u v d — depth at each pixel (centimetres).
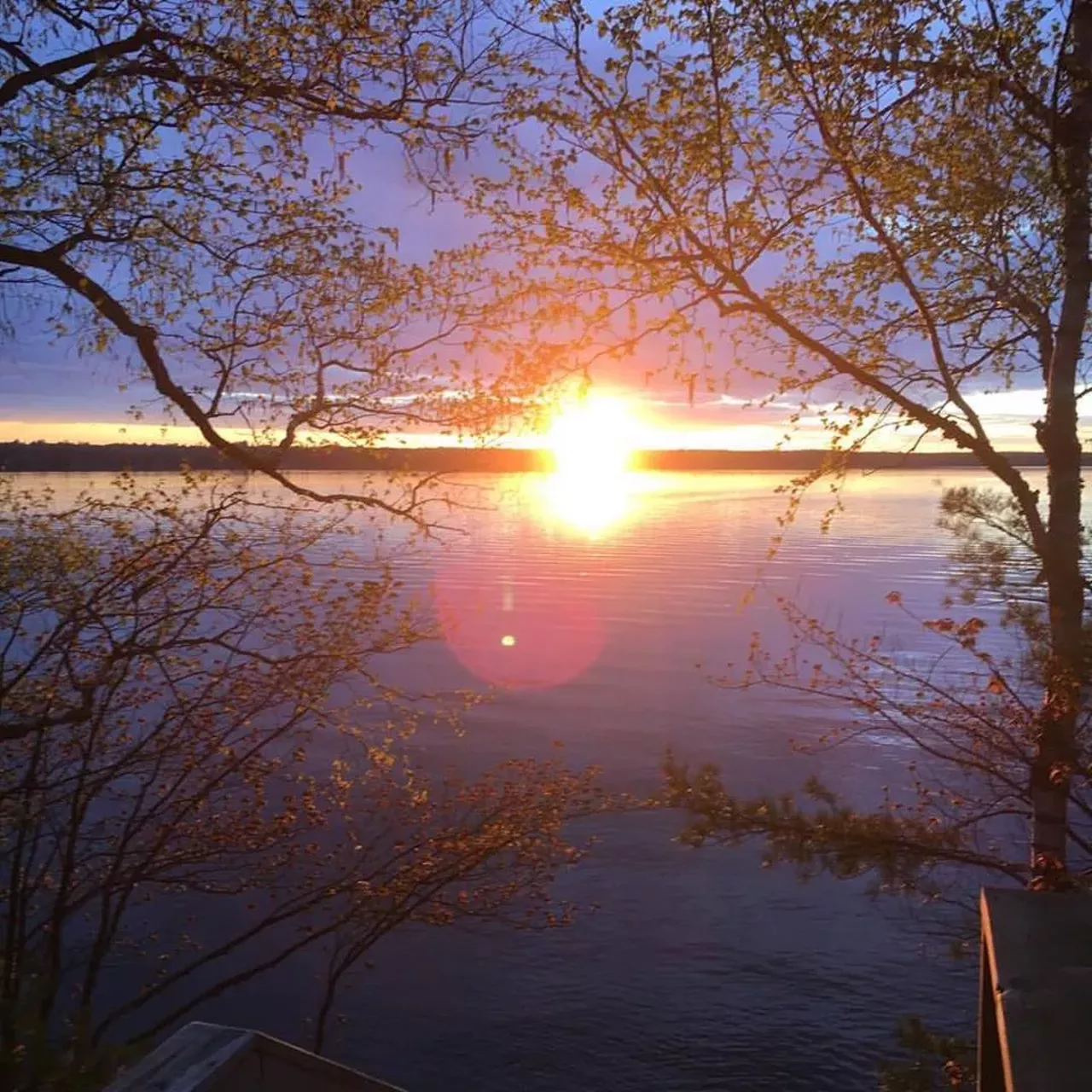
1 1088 380
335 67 565
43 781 698
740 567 8738
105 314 541
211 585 682
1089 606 611
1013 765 690
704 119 579
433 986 1630
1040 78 627
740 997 1608
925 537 11525
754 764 2739
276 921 877
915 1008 1564
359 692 1079
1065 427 627
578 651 4862
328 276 611
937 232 631
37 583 627
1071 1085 162
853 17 571
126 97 559
